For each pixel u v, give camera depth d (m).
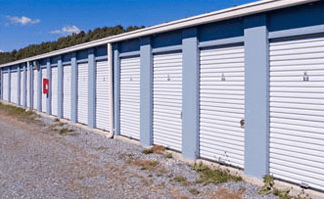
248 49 6.47
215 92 7.48
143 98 9.84
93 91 12.95
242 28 6.77
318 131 5.50
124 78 11.03
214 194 5.88
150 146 9.60
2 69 28.83
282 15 5.97
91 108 13.13
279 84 6.06
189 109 8.02
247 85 6.51
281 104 6.04
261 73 6.23
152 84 9.61
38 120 16.41
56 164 8.16
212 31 7.48
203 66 7.77
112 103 11.48
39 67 19.11
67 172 7.46
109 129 12.09
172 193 6.03
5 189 6.33
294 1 5.47
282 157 6.04
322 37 5.45
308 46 5.64
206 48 7.69
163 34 9.11
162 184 6.53
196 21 7.53
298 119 5.78
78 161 8.45
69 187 6.44
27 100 21.77
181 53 8.52
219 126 7.39
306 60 5.66
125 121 11.05
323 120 5.43
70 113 15.27
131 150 9.34
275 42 6.12
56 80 16.83
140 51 9.92
